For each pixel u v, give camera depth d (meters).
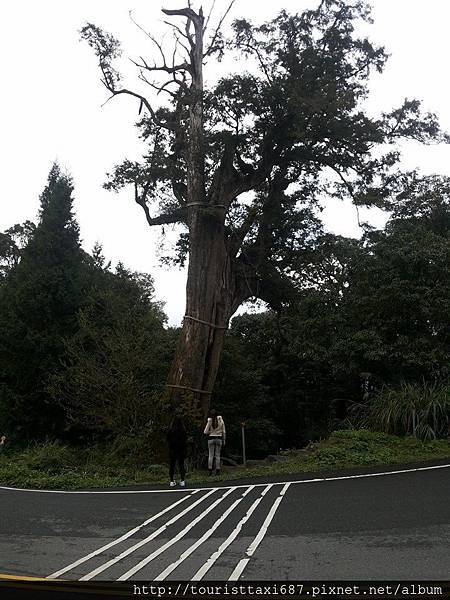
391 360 18.89
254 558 6.43
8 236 36.12
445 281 18.66
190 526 8.22
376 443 14.84
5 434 21.69
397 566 5.91
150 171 21.84
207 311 19.83
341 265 24.19
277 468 13.75
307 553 6.52
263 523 8.12
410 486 10.36
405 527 7.47
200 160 20.12
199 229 20.38
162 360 21.69
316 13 19.44
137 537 7.64
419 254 18.67
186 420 17.91
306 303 22.78
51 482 13.38
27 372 21.88
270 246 24.53
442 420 15.76
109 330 18.80
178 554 6.73
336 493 10.12
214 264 20.22
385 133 20.39
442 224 25.61
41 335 21.78
